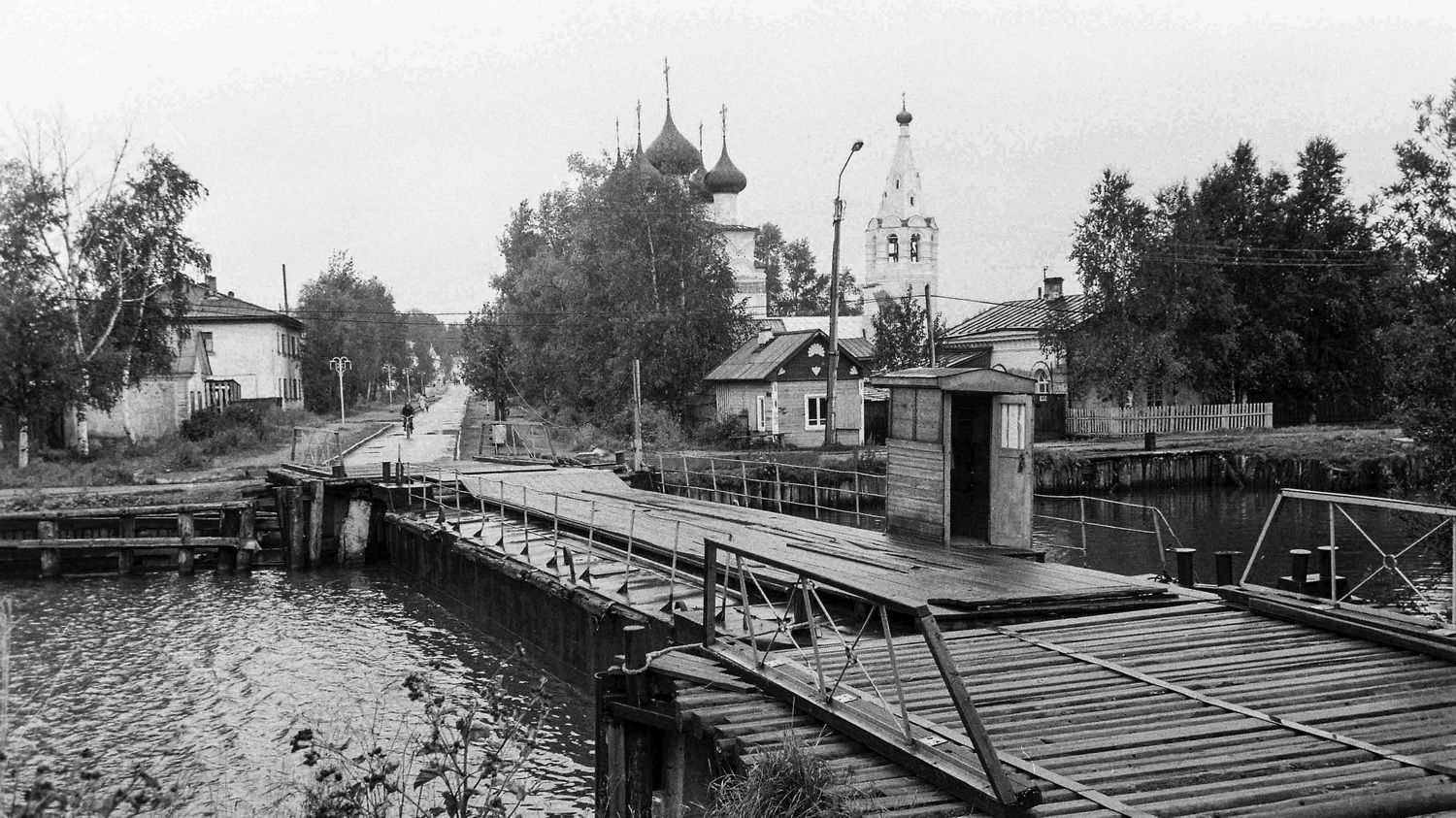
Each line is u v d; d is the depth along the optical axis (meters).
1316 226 57.97
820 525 19.47
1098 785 6.62
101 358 42.34
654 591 15.59
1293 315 56.06
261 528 32.06
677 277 56.22
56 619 23.23
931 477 16.12
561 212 79.19
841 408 49.53
